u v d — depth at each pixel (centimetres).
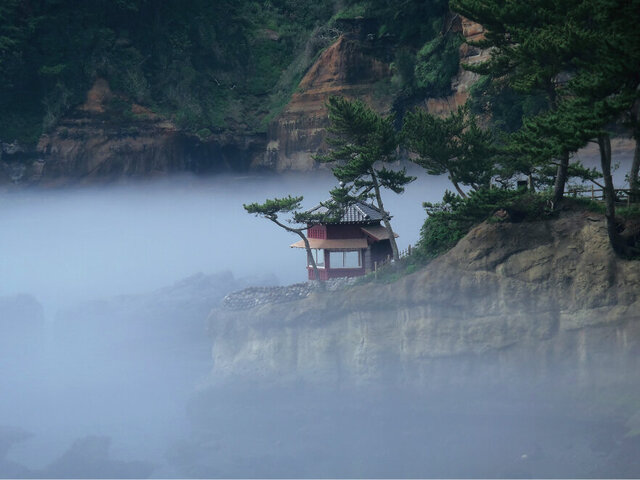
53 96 15650
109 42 16038
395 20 14975
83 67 15800
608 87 4622
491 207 5200
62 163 15550
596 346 4912
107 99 15838
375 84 14900
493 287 5166
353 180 5706
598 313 4925
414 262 5650
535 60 5109
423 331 5259
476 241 5272
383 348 5341
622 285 4909
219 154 16262
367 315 5403
